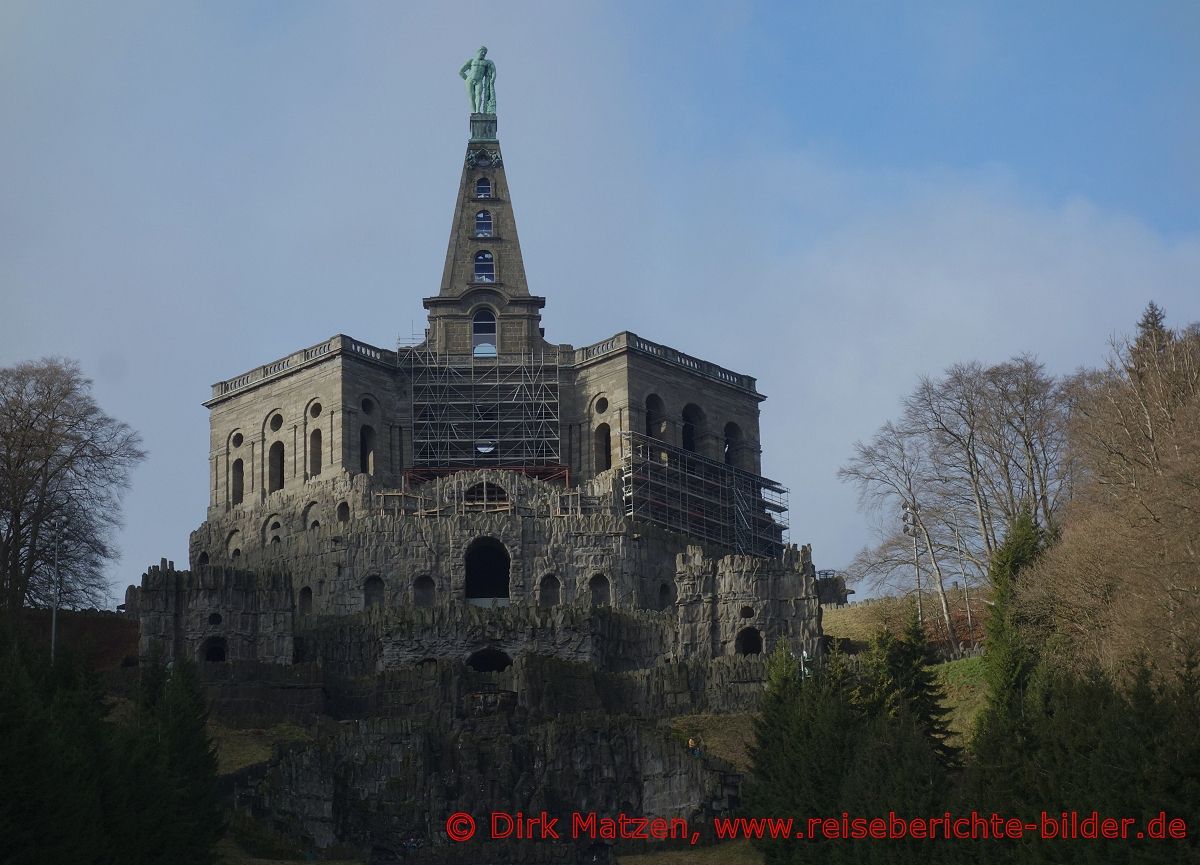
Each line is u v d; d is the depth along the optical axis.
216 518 191.75
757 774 131.88
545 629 163.00
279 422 191.62
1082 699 102.75
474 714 154.62
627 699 159.75
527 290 198.50
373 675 160.25
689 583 167.88
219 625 163.50
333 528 178.62
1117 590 130.62
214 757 130.62
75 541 164.50
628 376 189.50
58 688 118.50
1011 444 176.50
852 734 122.25
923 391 179.00
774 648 164.75
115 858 108.88
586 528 177.38
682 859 135.12
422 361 192.62
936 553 180.75
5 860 95.94
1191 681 97.19
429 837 144.38
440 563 175.75
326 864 134.38
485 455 193.75
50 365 167.38
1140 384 147.50
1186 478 121.81
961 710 147.50
